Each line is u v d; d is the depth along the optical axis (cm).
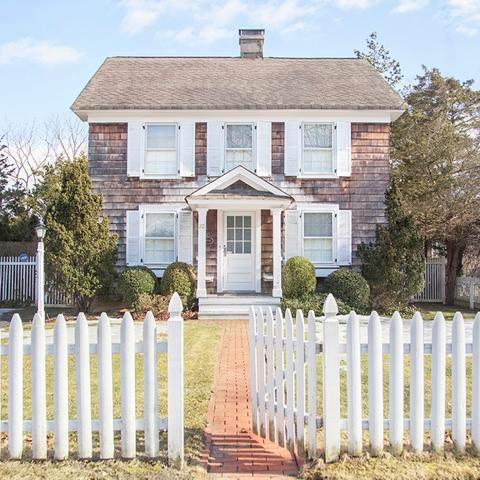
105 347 434
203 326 1339
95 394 642
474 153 1919
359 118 1683
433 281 2012
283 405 475
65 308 1712
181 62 1961
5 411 547
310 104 1652
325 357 429
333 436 424
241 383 710
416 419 431
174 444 426
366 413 549
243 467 432
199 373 757
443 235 1969
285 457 453
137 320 1424
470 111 2289
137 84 1772
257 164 1678
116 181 1673
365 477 394
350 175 1683
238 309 1520
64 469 412
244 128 1700
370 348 430
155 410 435
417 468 407
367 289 1516
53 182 2531
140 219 1667
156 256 1681
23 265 1834
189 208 1672
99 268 1491
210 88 1755
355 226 1680
